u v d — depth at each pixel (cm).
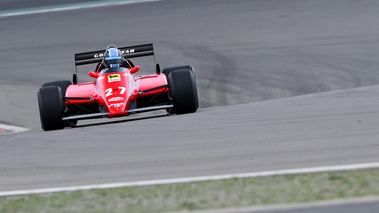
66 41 7675
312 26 7175
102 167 2652
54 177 2573
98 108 4112
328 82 5072
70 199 2206
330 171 2188
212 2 8894
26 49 7438
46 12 9294
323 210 1795
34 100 5453
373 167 2170
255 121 3294
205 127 3269
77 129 3738
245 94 4988
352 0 8256
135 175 2462
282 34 6962
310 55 5997
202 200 2020
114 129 3538
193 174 2381
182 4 8975
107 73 3997
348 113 3212
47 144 3300
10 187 2488
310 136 2773
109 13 8906
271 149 2623
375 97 3684
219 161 2528
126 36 7675
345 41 6378
